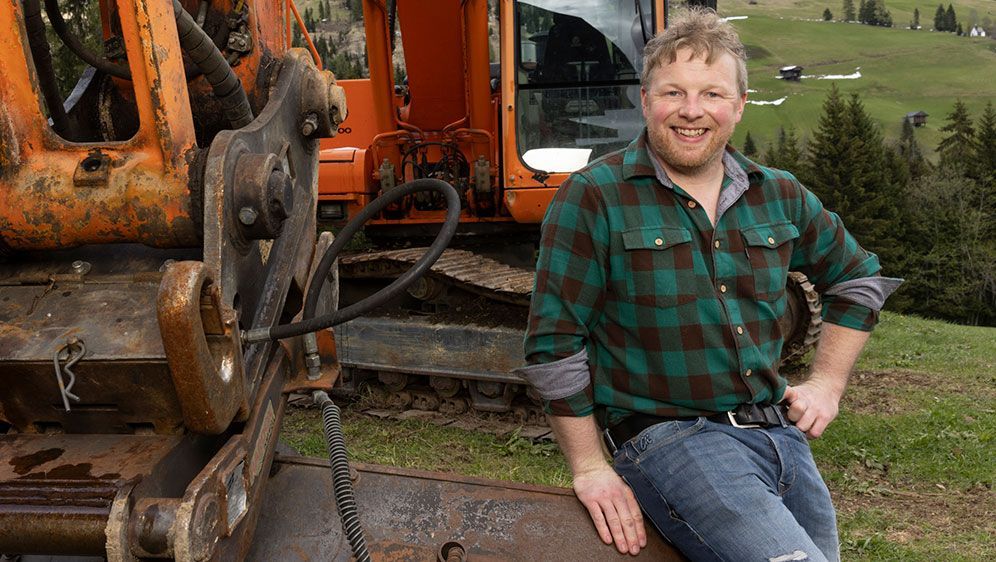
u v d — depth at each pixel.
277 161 2.17
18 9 2.11
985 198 48.62
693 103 2.01
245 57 2.64
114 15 2.81
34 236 2.11
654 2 5.83
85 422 2.03
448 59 6.10
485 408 5.86
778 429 2.17
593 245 2.11
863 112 50.22
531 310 2.19
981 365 8.70
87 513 1.69
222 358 1.90
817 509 2.16
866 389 7.43
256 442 2.20
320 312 2.76
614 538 2.15
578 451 2.20
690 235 2.09
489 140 6.36
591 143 5.91
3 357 1.91
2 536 1.72
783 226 2.18
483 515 2.32
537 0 5.80
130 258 2.21
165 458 1.91
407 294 6.02
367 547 2.21
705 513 1.97
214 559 1.89
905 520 4.66
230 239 2.08
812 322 6.39
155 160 2.10
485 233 6.40
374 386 6.26
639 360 2.13
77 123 2.72
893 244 45.44
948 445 5.84
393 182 6.18
